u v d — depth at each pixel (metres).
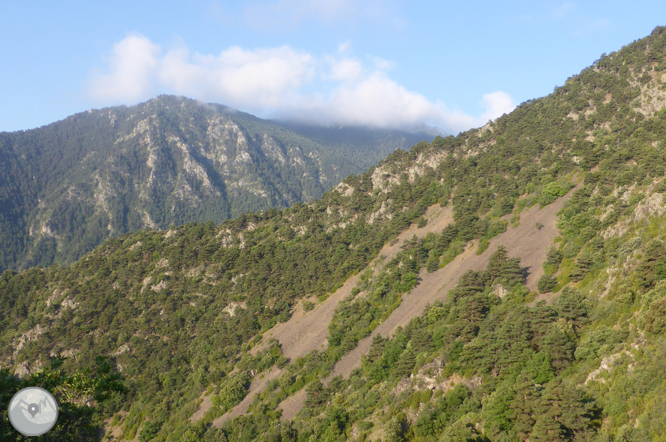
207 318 157.88
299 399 106.25
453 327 93.69
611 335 68.38
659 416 49.59
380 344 106.94
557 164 153.62
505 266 110.44
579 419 55.31
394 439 70.62
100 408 131.88
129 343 156.25
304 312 144.38
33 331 171.38
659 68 166.88
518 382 66.56
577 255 104.25
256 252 179.75
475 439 61.31
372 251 160.75
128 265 195.12
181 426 115.25
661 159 116.50
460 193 166.62
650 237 86.50
